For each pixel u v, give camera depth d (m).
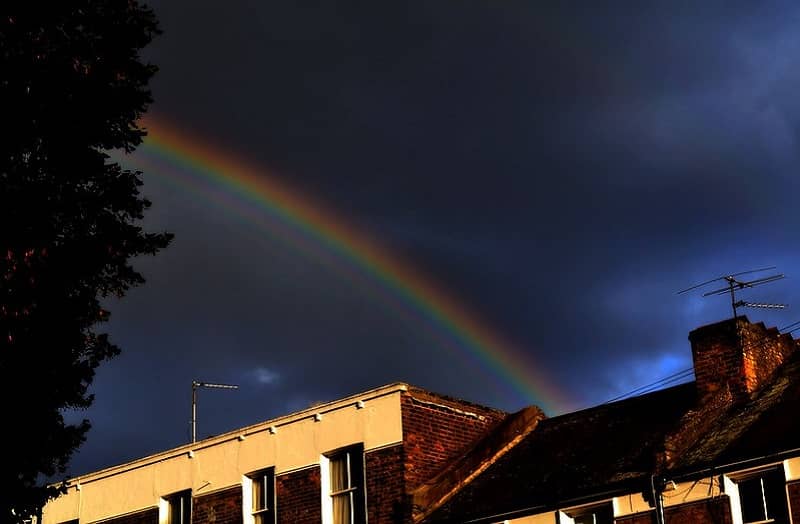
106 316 20.06
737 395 24.88
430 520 26.16
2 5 18.80
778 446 20.88
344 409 28.91
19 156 19.09
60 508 34.53
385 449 27.78
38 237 18.86
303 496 28.92
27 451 18.97
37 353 19.00
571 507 23.61
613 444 25.73
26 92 18.72
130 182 20.34
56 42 19.47
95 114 19.77
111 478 33.69
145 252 20.61
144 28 20.62
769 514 20.97
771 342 26.38
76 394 19.73
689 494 21.83
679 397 26.98
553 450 27.30
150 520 32.22
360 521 27.75
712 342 25.56
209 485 31.12
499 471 27.58
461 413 29.33
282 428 30.00
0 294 18.30
